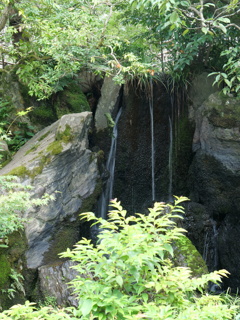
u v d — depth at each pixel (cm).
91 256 313
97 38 798
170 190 933
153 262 313
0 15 827
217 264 861
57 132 683
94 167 704
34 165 652
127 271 309
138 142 941
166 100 937
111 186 929
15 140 862
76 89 923
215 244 862
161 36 914
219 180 859
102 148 934
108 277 295
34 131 884
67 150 665
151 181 941
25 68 825
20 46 860
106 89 941
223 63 927
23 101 895
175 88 930
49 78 820
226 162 844
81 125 683
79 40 760
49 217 636
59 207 651
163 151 939
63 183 664
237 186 839
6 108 889
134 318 263
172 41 914
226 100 843
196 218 855
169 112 937
